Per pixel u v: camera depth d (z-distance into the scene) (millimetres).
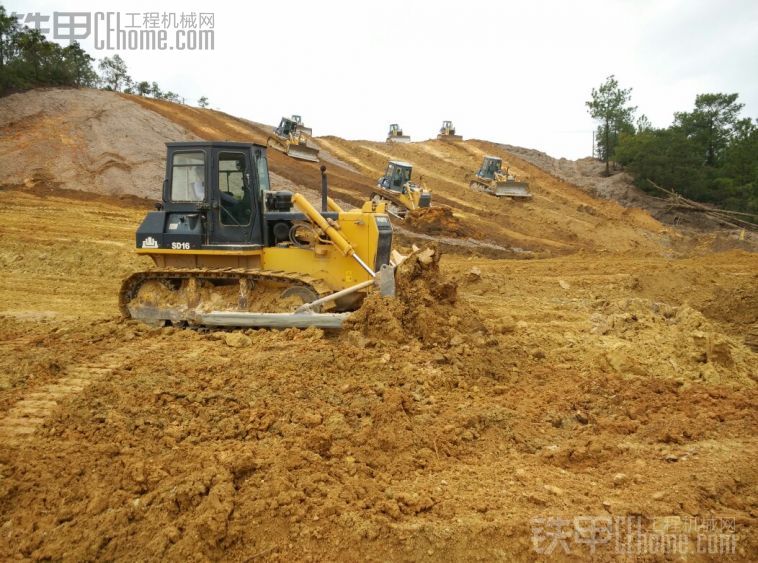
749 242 30922
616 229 33219
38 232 17516
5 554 3680
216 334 7844
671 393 6723
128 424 5066
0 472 4410
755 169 47500
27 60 38688
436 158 49469
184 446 4762
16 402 5688
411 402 5738
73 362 6758
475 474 4699
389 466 4715
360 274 8336
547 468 4898
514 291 13977
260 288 8555
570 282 15250
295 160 36031
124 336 7863
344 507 4023
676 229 38594
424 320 7367
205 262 8781
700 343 8141
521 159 51938
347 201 29047
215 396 5598
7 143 27672
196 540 3664
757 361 8328
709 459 4953
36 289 12883
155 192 26109
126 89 53625
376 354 6805
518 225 32906
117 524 3838
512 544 3773
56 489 4219
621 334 9047
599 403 6344
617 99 58500
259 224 8594
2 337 7969
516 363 7488
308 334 7492
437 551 3719
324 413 5340
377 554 3697
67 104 33219
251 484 4215
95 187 25359
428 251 8062
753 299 13219
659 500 4262
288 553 3686
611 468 4895
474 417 5555
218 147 8453
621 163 54188
